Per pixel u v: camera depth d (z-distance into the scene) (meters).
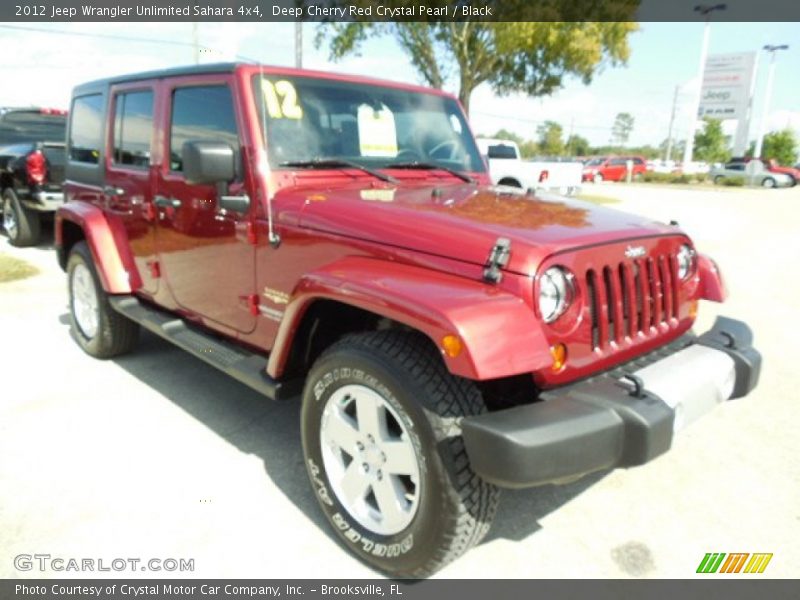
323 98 3.41
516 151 18.19
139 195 4.01
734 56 49.22
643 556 2.71
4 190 9.48
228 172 2.94
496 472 2.09
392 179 3.41
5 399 4.07
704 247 10.73
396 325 2.57
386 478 2.48
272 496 3.07
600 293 2.47
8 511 2.88
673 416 2.33
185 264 3.70
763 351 5.25
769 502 3.11
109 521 2.84
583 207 3.09
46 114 11.20
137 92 4.02
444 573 2.59
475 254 2.36
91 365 4.69
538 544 2.78
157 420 3.81
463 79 17.92
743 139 49.91
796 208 18.69
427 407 2.26
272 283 3.09
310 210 2.89
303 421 2.77
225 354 3.37
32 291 6.84
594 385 2.42
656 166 45.88
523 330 2.17
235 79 3.16
